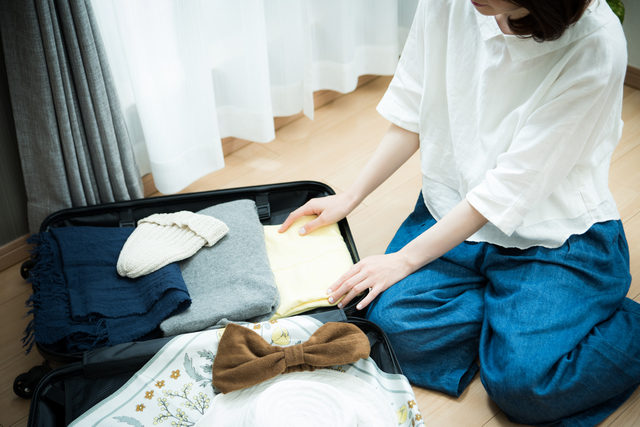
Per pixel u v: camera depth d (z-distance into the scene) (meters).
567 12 0.78
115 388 1.00
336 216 1.22
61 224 1.31
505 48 0.96
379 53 1.90
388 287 1.10
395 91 1.20
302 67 1.70
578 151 0.94
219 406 0.97
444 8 1.05
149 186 1.62
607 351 0.98
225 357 0.99
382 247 1.42
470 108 1.07
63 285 1.12
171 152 1.46
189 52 1.38
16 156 1.31
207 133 1.53
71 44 1.16
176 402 0.98
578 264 1.05
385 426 0.95
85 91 1.22
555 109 0.91
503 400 1.00
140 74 1.32
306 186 1.38
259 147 1.76
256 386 1.00
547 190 0.97
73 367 0.99
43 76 1.17
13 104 1.21
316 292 1.12
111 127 1.29
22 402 1.12
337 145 1.75
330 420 0.90
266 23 1.61
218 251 1.18
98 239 1.21
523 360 0.97
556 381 0.96
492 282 1.09
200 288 1.13
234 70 1.56
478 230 1.09
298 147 1.75
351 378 1.01
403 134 1.22
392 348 1.06
